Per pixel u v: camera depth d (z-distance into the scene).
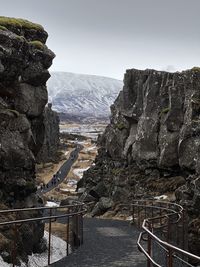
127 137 38.28
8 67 15.02
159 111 34.03
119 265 14.63
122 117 39.38
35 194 16.11
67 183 84.81
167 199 29.30
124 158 37.62
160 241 9.45
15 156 14.74
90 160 118.25
